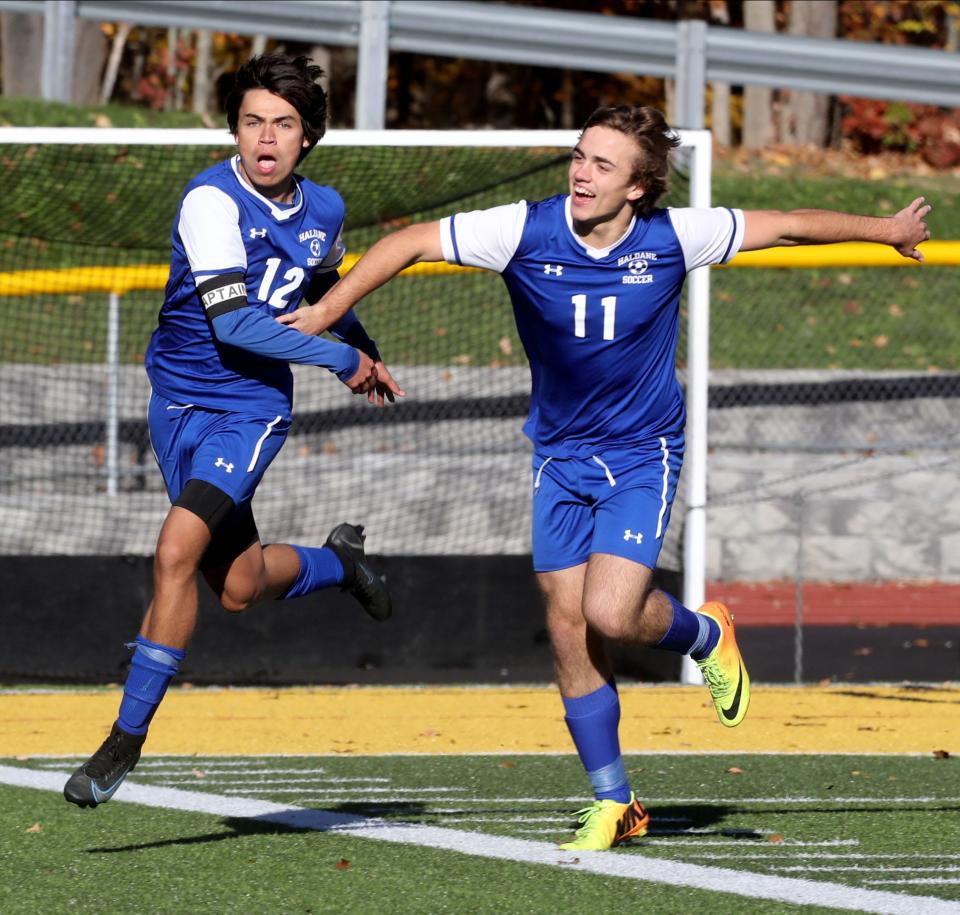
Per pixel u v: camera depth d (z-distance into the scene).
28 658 33.59
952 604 44.88
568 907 14.74
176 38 89.12
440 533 44.31
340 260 18.45
